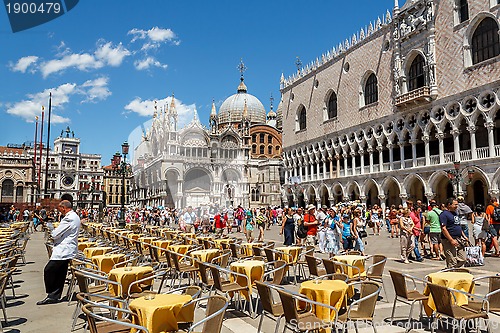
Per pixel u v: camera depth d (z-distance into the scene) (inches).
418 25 1892.2
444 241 552.1
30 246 1218.0
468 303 382.3
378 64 2178.9
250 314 443.5
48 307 481.1
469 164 1644.9
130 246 800.3
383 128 2132.1
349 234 787.4
